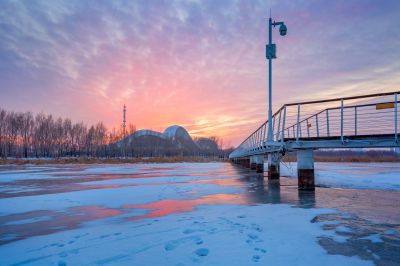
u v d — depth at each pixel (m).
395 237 6.26
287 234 6.43
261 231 6.70
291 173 30.34
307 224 7.43
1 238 6.58
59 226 7.77
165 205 10.79
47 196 13.53
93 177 25.64
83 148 95.94
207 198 12.47
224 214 8.80
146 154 112.19
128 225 7.58
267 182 20.20
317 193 14.19
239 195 13.41
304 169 15.03
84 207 10.66
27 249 5.67
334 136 14.00
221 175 27.95
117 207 10.55
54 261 4.95
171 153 123.69
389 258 4.95
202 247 5.50
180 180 22.14
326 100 14.10
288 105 15.20
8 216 9.20
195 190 15.45
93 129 97.38
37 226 7.81
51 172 33.38
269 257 4.96
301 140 14.78
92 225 7.75
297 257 4.97
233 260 4.81
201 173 31.45
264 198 12.41
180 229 6.95
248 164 45.22
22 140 82.81
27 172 33.34
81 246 5.76
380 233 6.59
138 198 12.67
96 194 14.03
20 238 6.56
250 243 5.75
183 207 10.29
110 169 41.00
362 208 9.94
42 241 6.23
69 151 93.19
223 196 13.09
